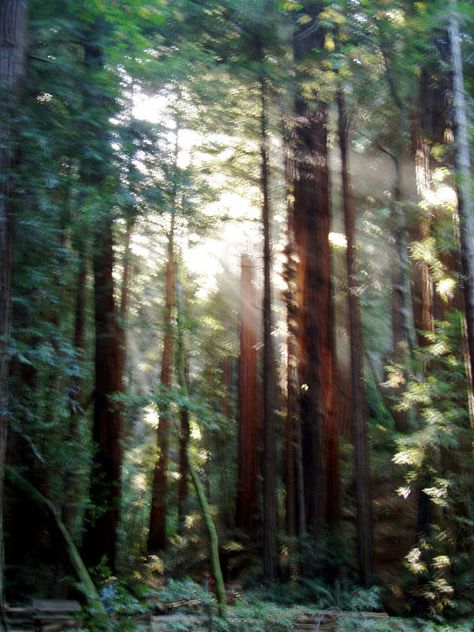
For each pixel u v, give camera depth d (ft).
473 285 37.35
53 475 45.01
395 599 44.65
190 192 37.93
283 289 55.98
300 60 46.70
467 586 41.06
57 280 35.35
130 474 71.72
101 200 32.71
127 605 29.81
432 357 43.19
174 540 65.67
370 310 66.13
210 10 43.98
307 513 49.55
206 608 32.14
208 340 72.74
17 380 34.78
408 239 51.16
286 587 44.98
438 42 43.01
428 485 43.16
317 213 52.16
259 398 72.74
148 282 65.77
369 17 44.37
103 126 32.40
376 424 61.82
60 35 32.86
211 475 72.18
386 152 54.39
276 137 51.98
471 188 37.73
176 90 42.06
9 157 27.55
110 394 50.67
